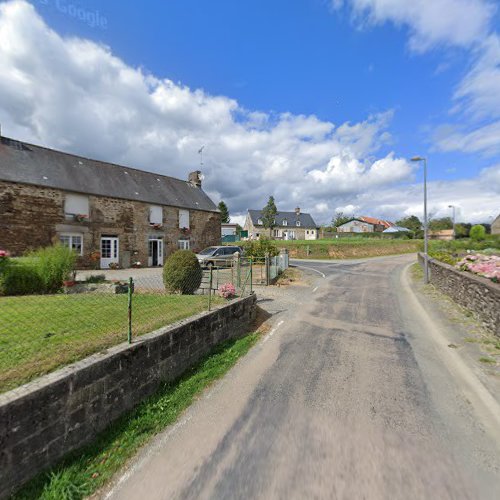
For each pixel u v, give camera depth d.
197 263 8.32
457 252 20.70
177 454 2.61
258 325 6.77
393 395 3.60
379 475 2.35
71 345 3.34
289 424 3.03
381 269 19.50
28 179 15.45
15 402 2.16
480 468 2.42
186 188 26.56
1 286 7.01
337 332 6.19
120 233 19.22
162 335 3.81
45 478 2.30
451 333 6.02
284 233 58.22
